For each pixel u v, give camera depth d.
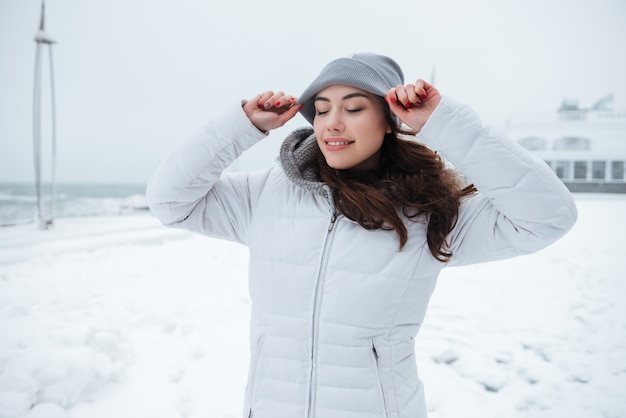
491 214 1.07
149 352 3.34
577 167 34.06
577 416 2.59
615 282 5.66
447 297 5.07
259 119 1.13
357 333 1.05
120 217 17.75
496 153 0.95
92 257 7.52
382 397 1.06
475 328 4.04
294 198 1.18
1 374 2.49
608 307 4.63
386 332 1.08
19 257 7.26
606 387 2.91
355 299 1.05
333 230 1.10
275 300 1.13
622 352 3.47
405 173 1.19
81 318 4.03
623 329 3.98
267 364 1.13
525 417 2.58
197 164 1.08
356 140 1.08
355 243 1.08
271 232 1.16
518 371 3.16
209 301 4.74
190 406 2.57
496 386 2.95
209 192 1.26
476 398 2.79
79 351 2.81
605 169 33.50
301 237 1.12
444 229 1.08
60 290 5.19
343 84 1.08
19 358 2.71
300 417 1.08
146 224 14.16
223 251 8.30
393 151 1.24
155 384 2.83
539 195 0.93
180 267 6.68
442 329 4.01
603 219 13.48
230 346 3.48
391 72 1.17
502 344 3.66
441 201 1.08
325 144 1.10
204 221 1.26
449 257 1.07
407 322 1.11
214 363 3.17
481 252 1.13
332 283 1.07
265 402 1.13
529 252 1.05
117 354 3.11
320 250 1.10
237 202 1.27
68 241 9.35
